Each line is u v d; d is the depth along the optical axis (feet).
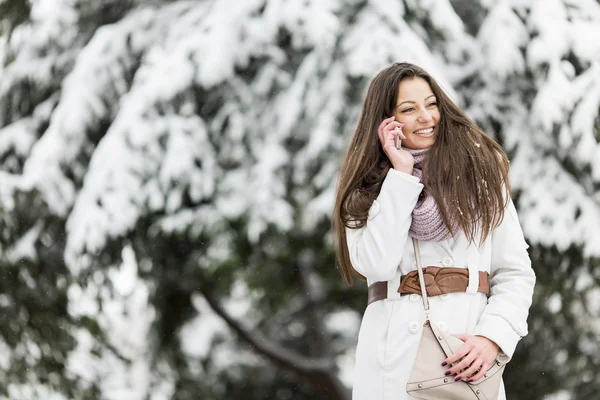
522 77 39.14
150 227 37.81
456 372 12.21
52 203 39.04
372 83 13.66
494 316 12.66
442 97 13.42
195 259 40.27
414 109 13.21
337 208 13.60
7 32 45.60
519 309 12.77
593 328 41.34
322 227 36.99
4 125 45.65
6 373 42.42
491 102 39.27
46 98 45.03
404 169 12.90
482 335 12.50
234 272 40.11
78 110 39.93
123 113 37.42
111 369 43.96
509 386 42.29
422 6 36.94
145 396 44.96
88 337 42.65
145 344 45.65
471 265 12.85
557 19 36.76
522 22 37.76
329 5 35.55
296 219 38.06
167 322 44.65
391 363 12.72
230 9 37.55
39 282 40.14
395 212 12.66
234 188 37.96
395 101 13.33
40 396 43.06
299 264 42.45
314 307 51.75
